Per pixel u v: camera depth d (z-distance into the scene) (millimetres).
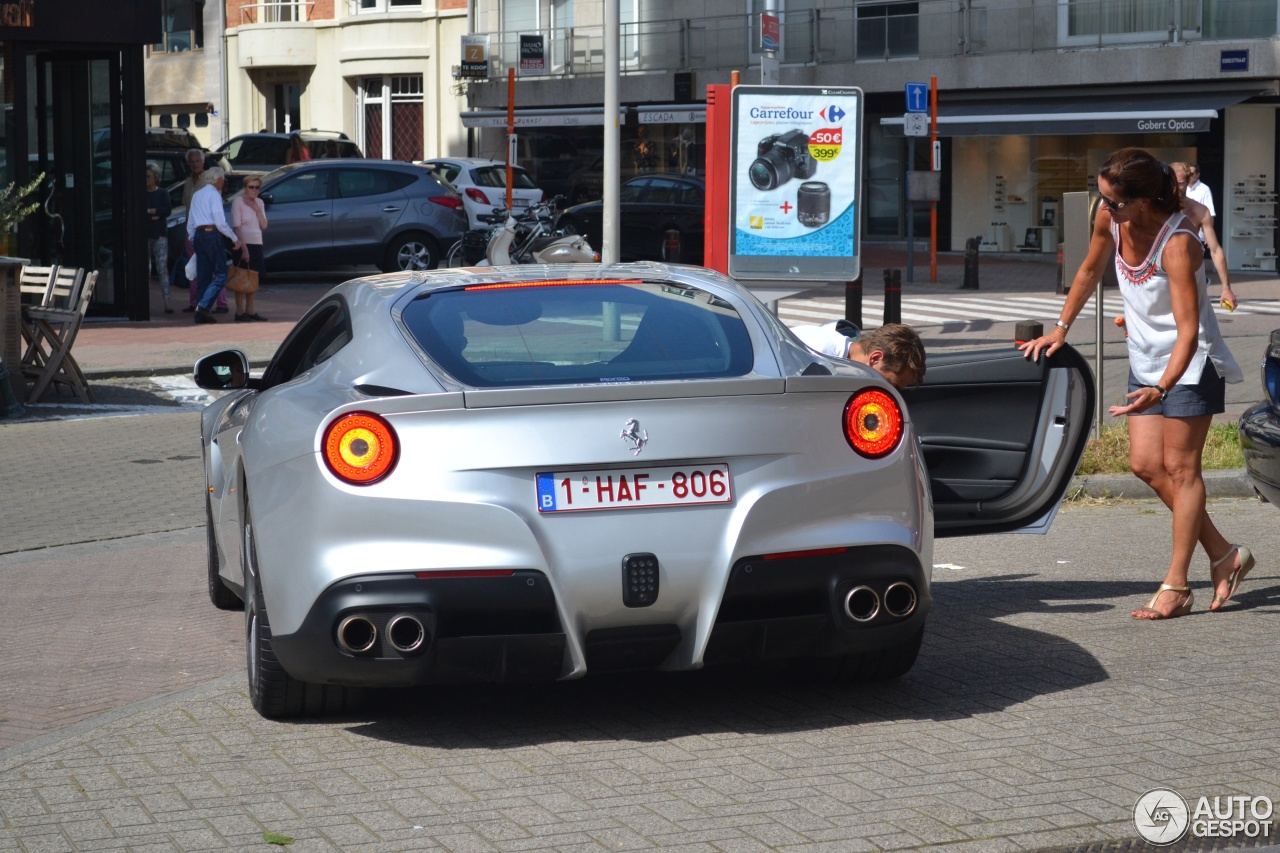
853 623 4809
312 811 4285
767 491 4684
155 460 11422
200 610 7027
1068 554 7824
